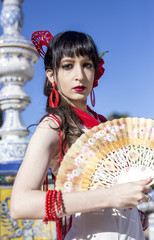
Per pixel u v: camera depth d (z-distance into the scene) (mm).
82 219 1365
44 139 1313
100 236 1317
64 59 1472
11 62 4129
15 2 4391
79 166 1346
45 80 1667
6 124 4086
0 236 3355
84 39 1489
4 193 3451
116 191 1176
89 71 1499
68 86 1482
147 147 1393
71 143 1417
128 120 1438
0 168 3471
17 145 3836
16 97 4086
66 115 1441
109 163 1354
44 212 1174
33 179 1223
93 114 1762
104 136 1397
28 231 3400
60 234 1404
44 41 1783
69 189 1322
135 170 1344
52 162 1447
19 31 4348
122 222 1365
